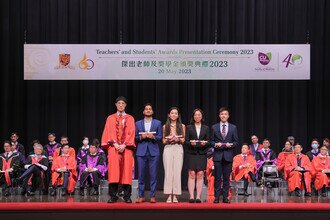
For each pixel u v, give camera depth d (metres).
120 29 11.74
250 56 11.02
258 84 11.91
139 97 11.88
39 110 11.82
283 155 10.68
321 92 11.92
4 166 9.97
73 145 11.84
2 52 11.73
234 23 11.88
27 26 11.79
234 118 11.88
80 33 11.85
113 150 7.30
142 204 7.18
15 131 11.77
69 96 11.92
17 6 11.80
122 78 11.01
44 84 11.84
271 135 11.88
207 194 9.03
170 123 7.59
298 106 11.93
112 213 7.07
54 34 11.80
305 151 11.84
